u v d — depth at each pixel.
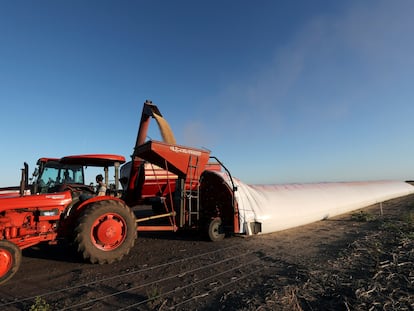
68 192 5.60
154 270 4.68
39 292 3.78
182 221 7.00
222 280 4.11
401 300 3.21
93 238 5.17
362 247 5.79
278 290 3.61
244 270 4.57
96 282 4.13
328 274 4.20
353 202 12.48
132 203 9.01
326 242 6.60
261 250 5.97
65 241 7.11
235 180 8.19
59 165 7.79
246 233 7.36
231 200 7.51
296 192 10.27
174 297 3.51
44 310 3.10
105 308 3.23
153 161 7.12
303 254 5.53
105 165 8.18
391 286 3.65
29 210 5.04
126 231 5.42
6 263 4.13
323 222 10.03
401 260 4.73
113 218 5.43
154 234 8.29
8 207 4.74
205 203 8.24
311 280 3.96
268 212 7.92
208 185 8.18
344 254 5.33
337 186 13.75
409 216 8.97
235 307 3.17
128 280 4.20
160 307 3.21
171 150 6.67
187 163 7.02
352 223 9.45
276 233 8.11
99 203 5.29
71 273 4.59
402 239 6.09
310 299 3.33
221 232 7.21
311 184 12.47
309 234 7.79
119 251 5.25
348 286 3.68
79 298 3.53
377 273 4.08
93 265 5.05
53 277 4.40
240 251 5.91
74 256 5.73
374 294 3.42
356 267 4.50
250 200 7.84
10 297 3.63
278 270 4.53
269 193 9.02
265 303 3.23
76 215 5.36
